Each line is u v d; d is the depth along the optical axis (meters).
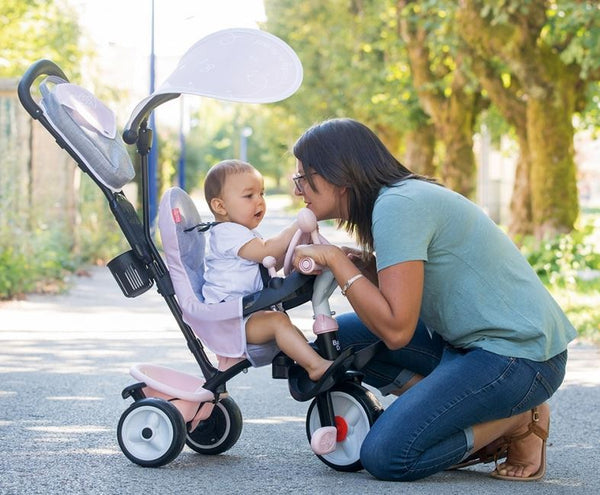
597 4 17.55
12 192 19.48
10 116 19.45
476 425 5.25
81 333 12.16
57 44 25.16
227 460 5.82
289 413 7.51
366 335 5.78
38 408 7.46
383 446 5.15
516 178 24.91
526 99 24.14
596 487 5.30
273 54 5.42
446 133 30.14
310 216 5.29
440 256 5.18
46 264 18.44
